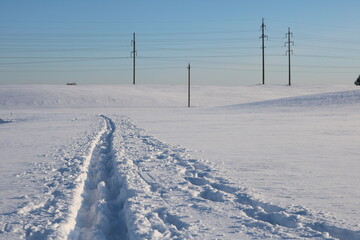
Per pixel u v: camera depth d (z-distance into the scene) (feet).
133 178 27.99
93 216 21.16
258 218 19.04
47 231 17.16
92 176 33.06
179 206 20.86
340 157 38.50
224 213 19.47
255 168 32.63
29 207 21.17
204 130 74.33
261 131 70.38
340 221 17.76
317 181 27.17
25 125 102.78
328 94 183.62
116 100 248.11
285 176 29.04
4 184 27.94
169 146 48.24
